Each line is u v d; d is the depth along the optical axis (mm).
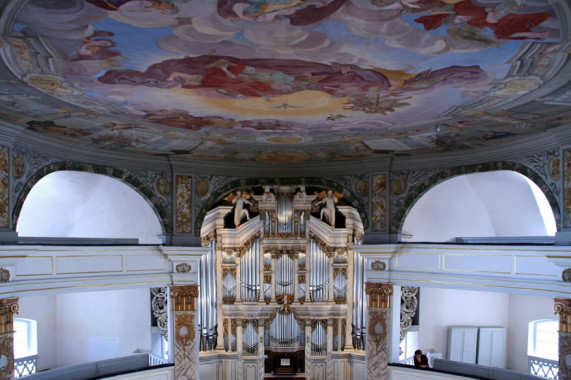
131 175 15844
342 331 19641
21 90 9109
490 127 11961
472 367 16219
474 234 20344
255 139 13508
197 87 8906
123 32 6508
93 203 19141
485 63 7566
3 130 11664
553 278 12734
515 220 19312
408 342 19656
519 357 19703
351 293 19688
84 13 5934
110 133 12773
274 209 19922
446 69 7867
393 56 7301
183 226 16641
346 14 5965
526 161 13516
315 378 19531
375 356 16375
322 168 17188
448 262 15195
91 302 19453
